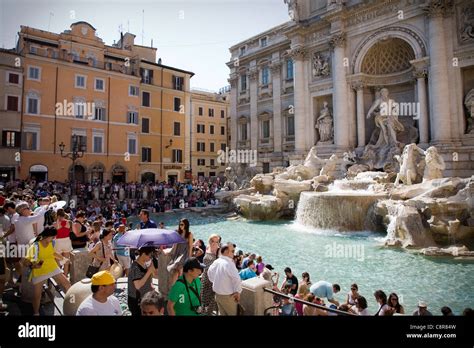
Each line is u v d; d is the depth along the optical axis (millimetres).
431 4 27141
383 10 31047
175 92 51281
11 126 35562
